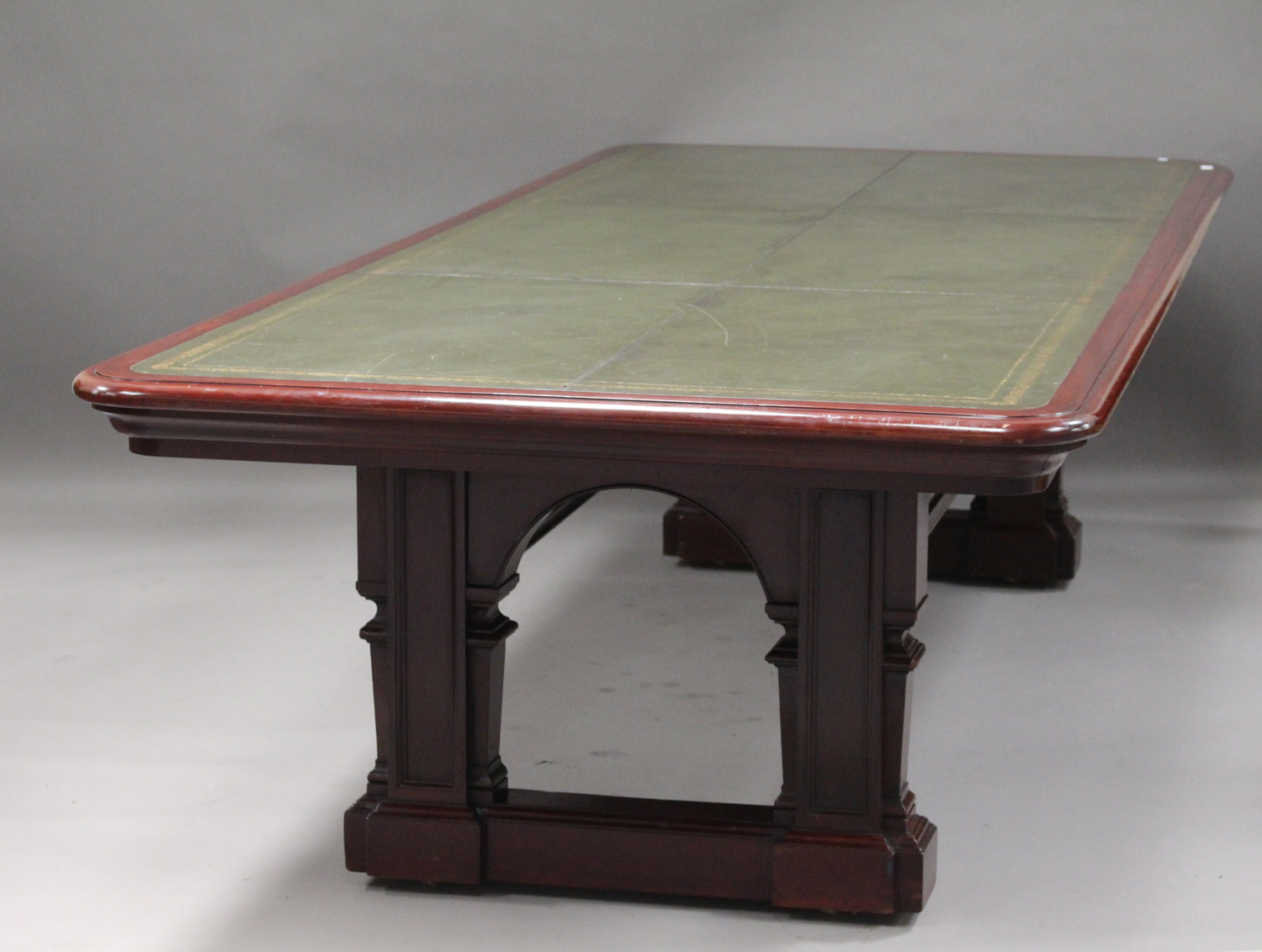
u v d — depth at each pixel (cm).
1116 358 268
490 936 277
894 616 269
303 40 550
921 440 230
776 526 272
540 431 243
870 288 327
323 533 505
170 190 561
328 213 562
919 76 536
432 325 295
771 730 365
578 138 554
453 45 549
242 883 297
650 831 285
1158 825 318
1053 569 454
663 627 431
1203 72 520
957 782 338
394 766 291
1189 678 391
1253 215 524
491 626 287
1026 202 428
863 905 277
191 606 443
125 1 548
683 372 258
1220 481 535
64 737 361
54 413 569
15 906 289
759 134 548
